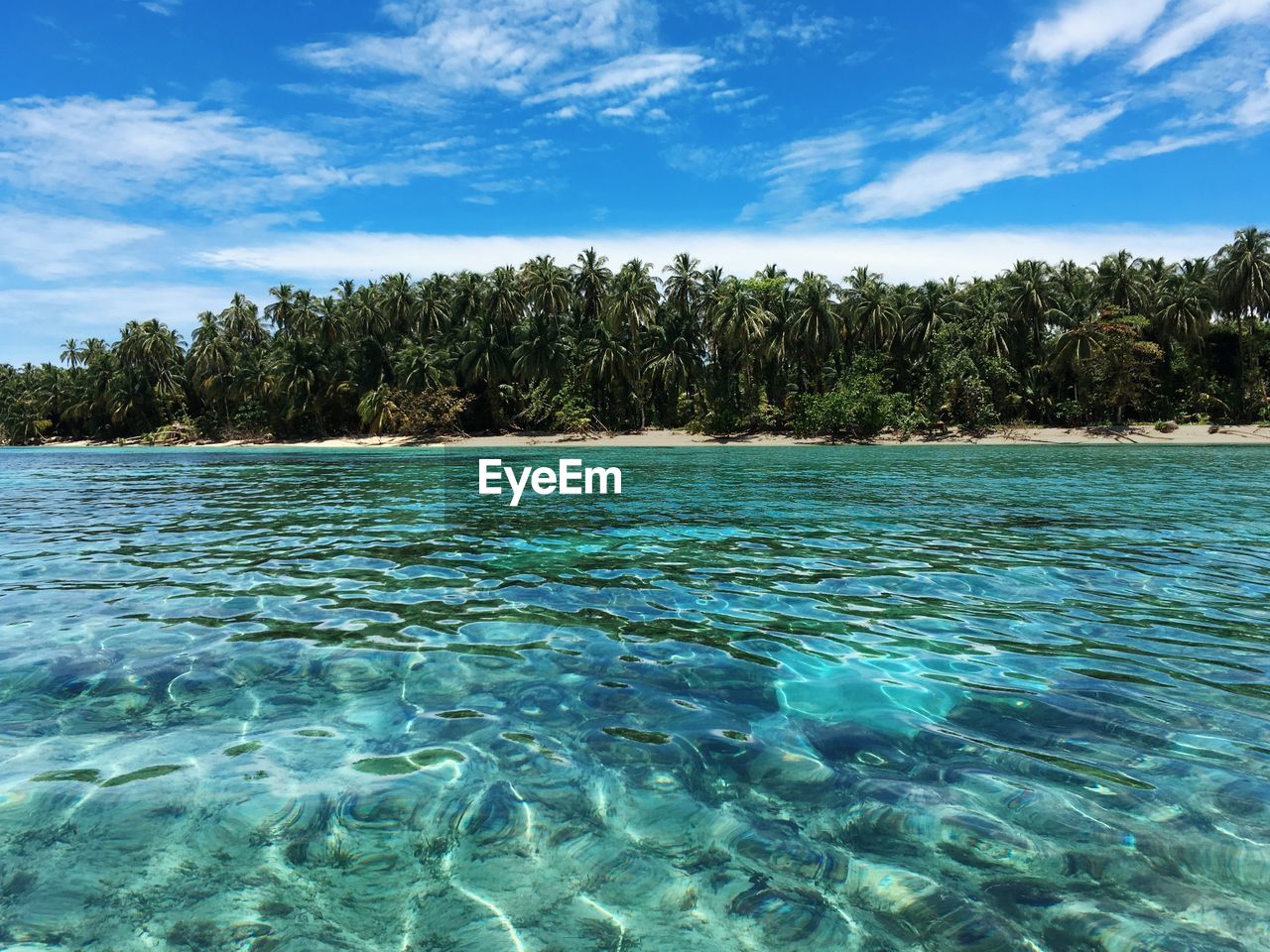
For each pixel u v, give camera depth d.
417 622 4.40
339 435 60.19
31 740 2.74
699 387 51.12
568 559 6.53
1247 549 6.84
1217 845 2.05
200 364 64.75
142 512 10.73
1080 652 3.81
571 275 55.59
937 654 3.77
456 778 2.46
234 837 2.10
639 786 2.41
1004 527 8.44
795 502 11.38
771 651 3.85
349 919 1.76
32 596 5.08
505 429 54.38
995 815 2.23
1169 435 41.75
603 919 1.77
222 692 3.24
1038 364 48.97
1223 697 3.16
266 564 6.32
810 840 2.11
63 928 1.72
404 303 58.72
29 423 77.75
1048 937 1.68
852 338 50.69
